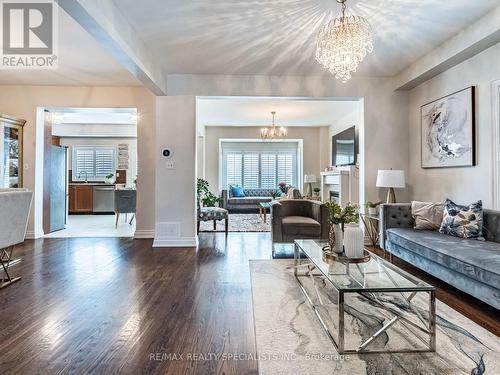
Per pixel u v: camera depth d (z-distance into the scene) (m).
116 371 1.56
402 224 3.60
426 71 3.75
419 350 1.73
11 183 4.86
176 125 4.46
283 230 3.92
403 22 2.96
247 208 8.92
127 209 6.48
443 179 3.79
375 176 4.52
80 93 5.02
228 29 3.12
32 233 5.08
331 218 2.53
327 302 2.42
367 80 4.53
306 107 6.62
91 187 8.91
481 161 3.21
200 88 4.44
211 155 9.11
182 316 2.19
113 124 9.08
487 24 2.82
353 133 6.57
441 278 2.63
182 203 4.48
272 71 4.29
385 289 1.71
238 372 1.55
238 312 2.26
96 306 2.36
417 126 4.32
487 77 3.12
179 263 3.58
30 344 1.81
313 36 3.26
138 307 2.34
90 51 3.66
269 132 8.73
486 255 2.25
